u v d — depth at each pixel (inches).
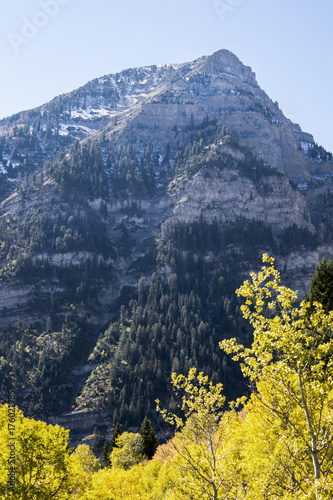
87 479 2632.9
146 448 3860.7
